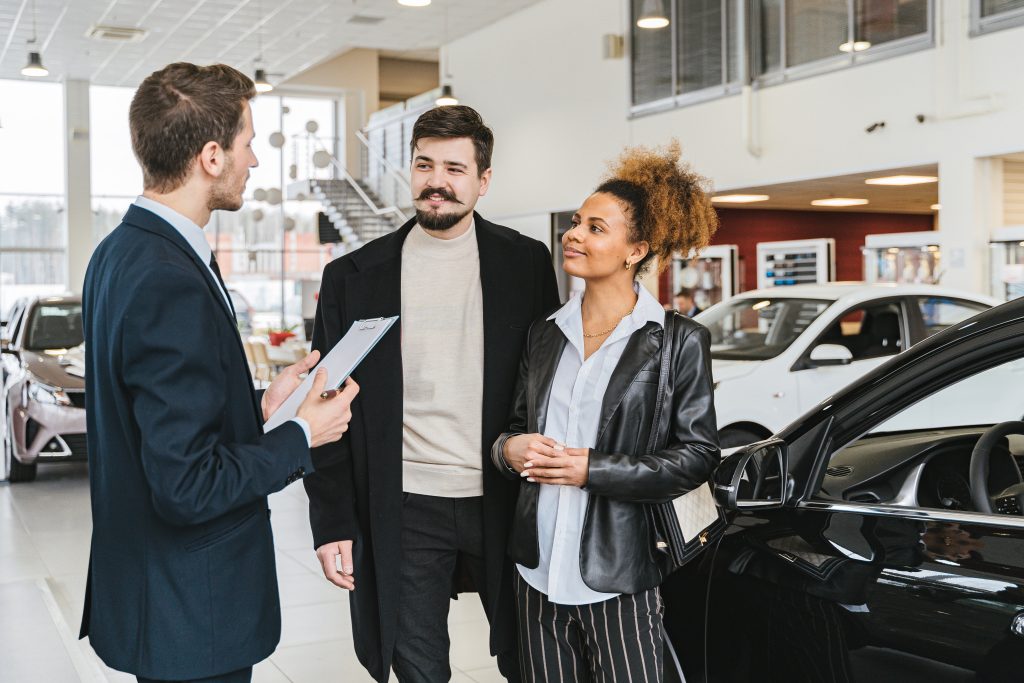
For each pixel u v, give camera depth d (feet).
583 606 6.72
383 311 7.72
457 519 7.68
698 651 7.19
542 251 8.12
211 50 55.47
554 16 46.16
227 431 5.69
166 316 5.25
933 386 6.35
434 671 7.80
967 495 6.24
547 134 47.16
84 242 64.13
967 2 28.27
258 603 5.80
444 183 7.45
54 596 15.08
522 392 7.32
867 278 31.55
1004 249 28.04
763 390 19.95
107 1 45.42
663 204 6.75
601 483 6.37
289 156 72.23
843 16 32.19
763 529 6.78
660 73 39.99
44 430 24.68
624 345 6.77
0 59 57.00
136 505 5.55
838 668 6.22
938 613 5.74
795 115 34.12
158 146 5.56
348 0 45.98
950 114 28.71
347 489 7.68
